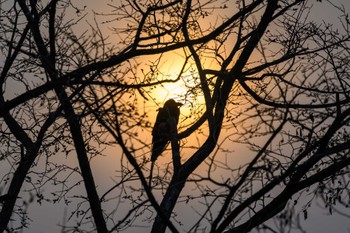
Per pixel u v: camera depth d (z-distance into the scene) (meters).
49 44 17.22
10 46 17.03
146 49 15.96
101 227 16.67
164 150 14.99
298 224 11.36
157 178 14.58
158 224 16.62
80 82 15.33
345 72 17.09
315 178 14.48
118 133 11.66
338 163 14.59
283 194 14.17
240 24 17.64
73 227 13.77
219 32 16.38
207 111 17.66
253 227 14.21
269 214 14.16
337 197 13.87
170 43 17.00
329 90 15.75
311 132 12.91
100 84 14.03
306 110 13.65
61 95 16.14
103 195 16.62
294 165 13.16
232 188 11.72
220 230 12.95
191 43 16.20
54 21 17.55
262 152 11.32
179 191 17.17
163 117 16.73
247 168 11.46
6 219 17.62
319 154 14.09
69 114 16.64
